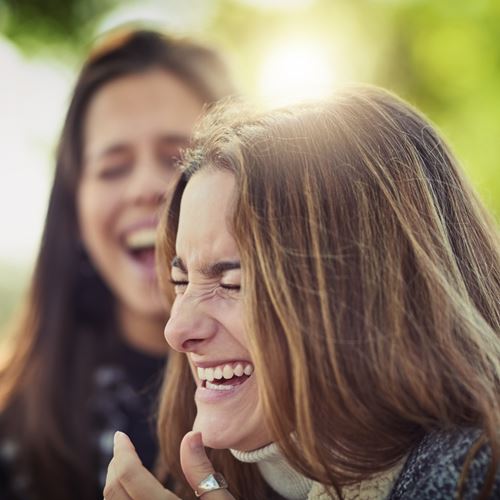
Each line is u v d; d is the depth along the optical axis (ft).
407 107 4.46
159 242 4.68
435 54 13.33
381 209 3.99
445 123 13.61
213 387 4.17
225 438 4.07
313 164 4.01
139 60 8.37
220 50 9.00
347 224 3.93
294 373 3.78
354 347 3.79
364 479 3.84
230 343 4.03
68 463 7.98
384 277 3.88
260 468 4.66
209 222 4.02
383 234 3.95
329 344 3.77
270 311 3.85
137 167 8.18
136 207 8.10
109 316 8.61
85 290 8.58
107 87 8.30
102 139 8.18
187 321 4.02
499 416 3.66
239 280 3.97
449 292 3.91
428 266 3.91
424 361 3.77
